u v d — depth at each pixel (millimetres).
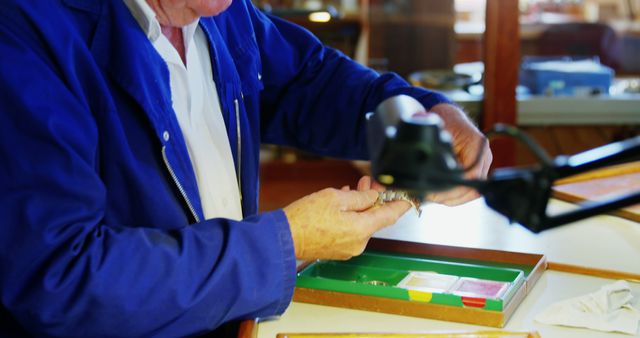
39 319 1015
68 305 1015
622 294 1186
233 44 1443
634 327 1119
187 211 1231
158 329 1071
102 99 1126
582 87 2873
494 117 2785
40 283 999
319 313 1189
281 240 1114
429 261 1325
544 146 2812
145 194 1175
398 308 1170
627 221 1601
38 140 1004
